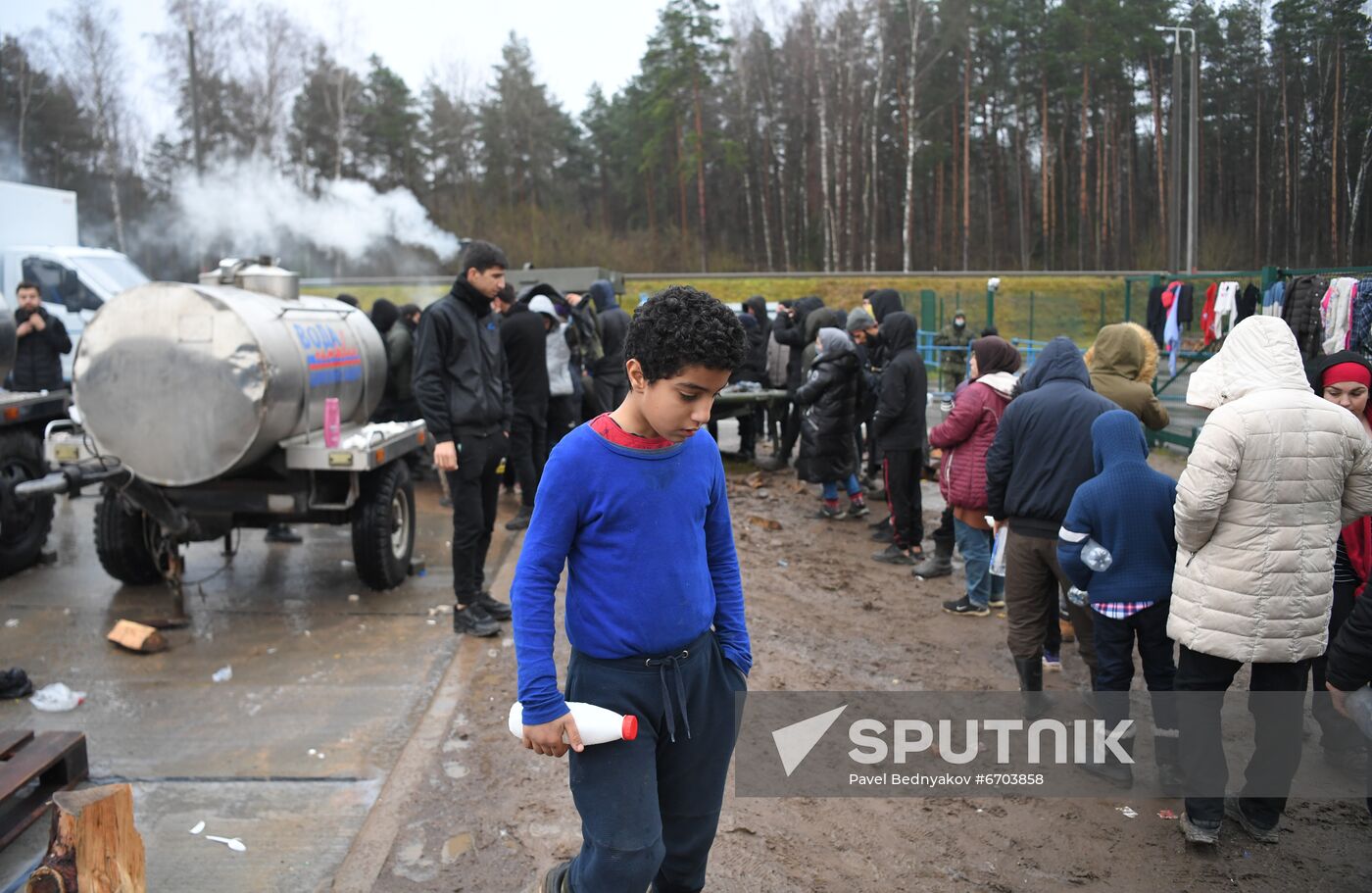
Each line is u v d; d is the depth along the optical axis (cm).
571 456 215
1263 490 309
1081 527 372
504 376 542
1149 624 368
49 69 3672
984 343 577
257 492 564
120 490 493
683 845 240
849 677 490
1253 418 309
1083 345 2412
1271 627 313
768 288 3281
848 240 4641
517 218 4512
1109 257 4056
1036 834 345
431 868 313
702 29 4428
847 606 609
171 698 447
